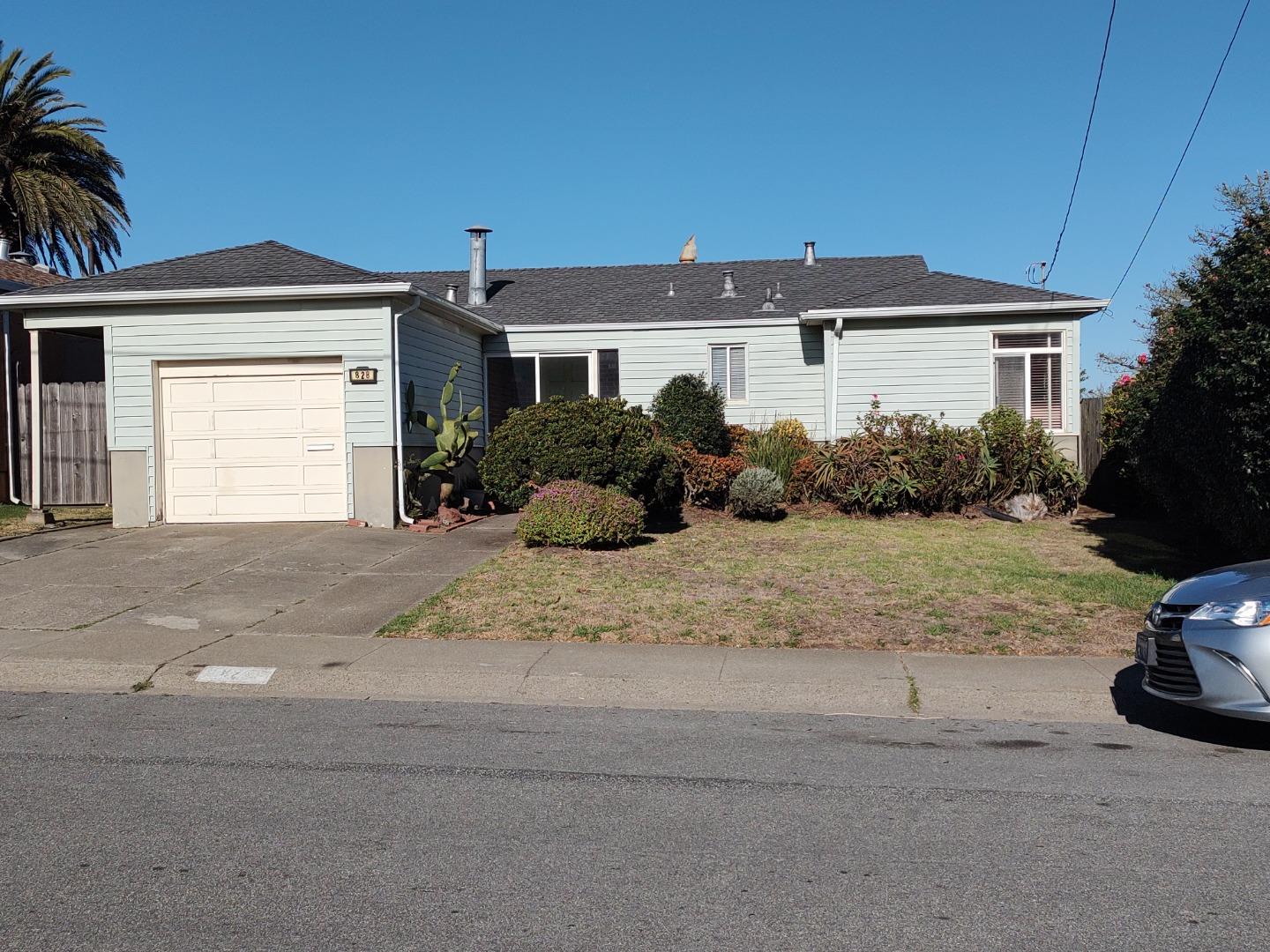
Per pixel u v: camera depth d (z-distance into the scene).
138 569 11.91
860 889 4.16
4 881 4.24
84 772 5.73
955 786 5.54
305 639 9.08
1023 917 3.91
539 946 3.68
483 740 6.47
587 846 4.63
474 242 22.69
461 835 4.77
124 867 4.37
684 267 24.75
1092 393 24.94
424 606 10.22
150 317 14.78
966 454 16.53
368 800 5.28
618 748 6.30
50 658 8.40
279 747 6.29
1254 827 4.88
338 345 14.67
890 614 9.84
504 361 21.12
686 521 15.67
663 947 3.67
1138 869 4.37
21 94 32.16
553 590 10.85
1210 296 9.90
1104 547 13.62
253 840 4.70
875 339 19.03
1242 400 9.31
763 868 4.38
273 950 3.65
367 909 3.97
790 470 17.69
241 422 14.88
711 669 8.10
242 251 16.64
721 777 5.70
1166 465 12.05
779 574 11.68
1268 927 3.82
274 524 14.72
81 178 33.38
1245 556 10.94
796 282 22.80
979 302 18.45
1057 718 7.07
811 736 6.62
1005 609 10.00
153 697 7.64
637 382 20.59
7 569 11.88
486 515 16.44
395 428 14.73
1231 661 5.86
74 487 16.69
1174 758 6.08
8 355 16.58
